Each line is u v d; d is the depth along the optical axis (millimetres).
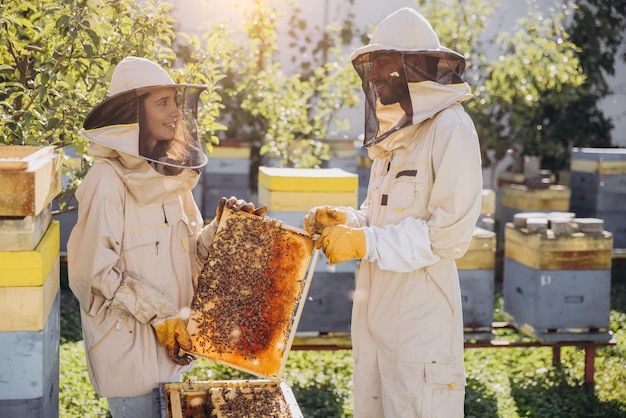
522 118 9719
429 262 2834
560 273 5195
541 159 10836
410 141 2918
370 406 3100
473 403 4887
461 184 2783
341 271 4949
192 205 3178
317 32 10883
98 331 2854
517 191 8648
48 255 2596
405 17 2861
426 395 2904
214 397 2707
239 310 2855
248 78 7691
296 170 5184
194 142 2852
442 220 2797
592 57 11102
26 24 3627
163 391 2754
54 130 3684
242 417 2596
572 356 5949
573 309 5230
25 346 2463
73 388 4723
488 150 10750
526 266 5344
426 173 2875
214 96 4430
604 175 8422
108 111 2719
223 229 2896
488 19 10414
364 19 10945
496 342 5258
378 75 2783
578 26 11086
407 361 2920
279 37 10789
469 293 5215
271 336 2877
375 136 2898
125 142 2721
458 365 2965
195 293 2881
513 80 9211
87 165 3920
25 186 2330
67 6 3520
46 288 2551
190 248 3123
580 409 4891
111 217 2791
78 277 2836
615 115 11266
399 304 2938
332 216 2971
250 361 2875
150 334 2885
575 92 10352
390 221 2959
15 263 2424
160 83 2840
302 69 10844
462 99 2854
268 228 2867
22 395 2475
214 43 4527
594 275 5230
